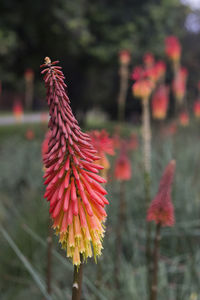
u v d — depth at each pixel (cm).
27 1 1406
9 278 464
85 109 2166
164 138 1045
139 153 923
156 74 690
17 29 1484
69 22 1428
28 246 508
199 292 436
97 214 179
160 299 423
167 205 297
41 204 580
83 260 172
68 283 476
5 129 1991
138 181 755
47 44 1598
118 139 606
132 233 574
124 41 1630
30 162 1017
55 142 167
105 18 1627
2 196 768
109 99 2494
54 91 161
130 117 2503
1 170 986
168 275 501
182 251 569
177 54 854
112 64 1753
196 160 852
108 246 514
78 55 1691
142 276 459
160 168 812
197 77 1998
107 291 432
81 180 177
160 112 713
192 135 1205
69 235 168
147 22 1725
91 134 263
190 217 620
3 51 1348
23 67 1705
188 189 686
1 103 3606
